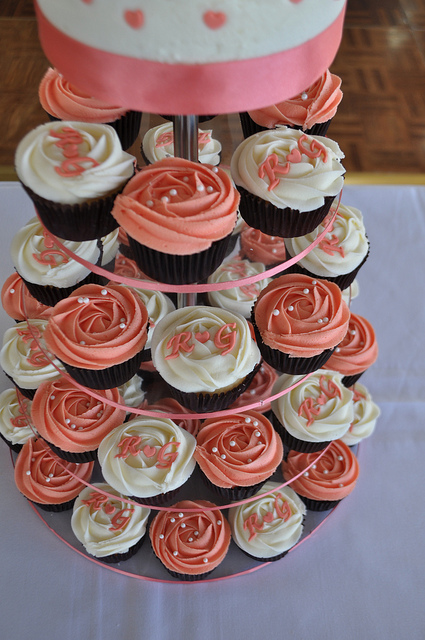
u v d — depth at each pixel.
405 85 1.53
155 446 0.70
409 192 1.08
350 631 0.75
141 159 0.66
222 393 0.67
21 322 0.81
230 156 0.67
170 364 0.66
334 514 0.83
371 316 0.98
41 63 1.50
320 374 0.78
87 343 0.66
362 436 0.85
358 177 1.11
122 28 0.52
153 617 0.76
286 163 0.64
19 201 1.03
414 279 1.01
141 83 0.54
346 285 0.77
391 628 0.76
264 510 0.78
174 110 0.54
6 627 0.75
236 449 0.72
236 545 0.80
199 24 0.51
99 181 0.60
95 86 0.55
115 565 0.79
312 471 0.81
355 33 1.69
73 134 0.62
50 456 0.80
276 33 0.53
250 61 0.53
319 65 0.56
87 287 0.68
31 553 0.79
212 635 0.75
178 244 0.59
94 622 0.75
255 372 0.69
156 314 0.71
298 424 0.75
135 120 0.68
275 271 0.66
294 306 0.69
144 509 0.77
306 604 0.77
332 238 0.74
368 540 0.81
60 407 0.72
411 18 1.76
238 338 0.67
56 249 0.71
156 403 0.70
